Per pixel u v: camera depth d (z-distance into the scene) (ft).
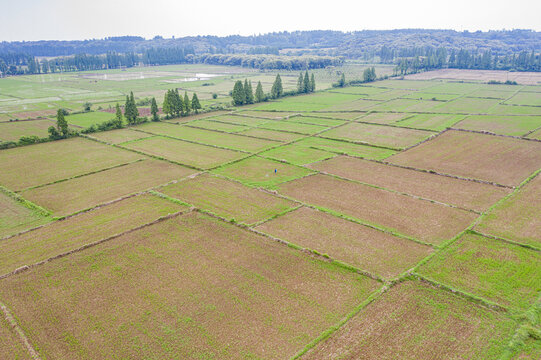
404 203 179.42
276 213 169.99
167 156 257.75
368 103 455.22
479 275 123.85
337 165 234.79
